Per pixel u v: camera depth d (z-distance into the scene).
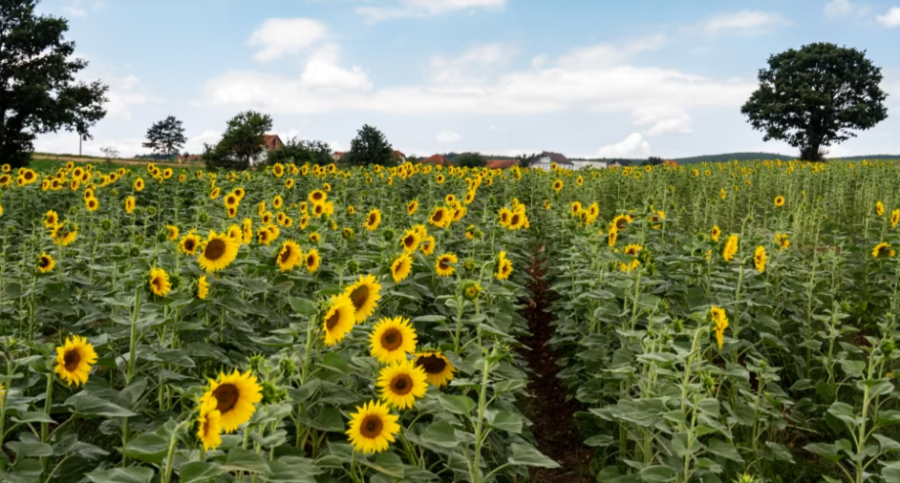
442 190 14.87
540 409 6.46
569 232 9.45
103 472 2.68
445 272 6.34
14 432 4.61
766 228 11.82
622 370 4.81
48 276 6.42
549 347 7.87
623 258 5.96
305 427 3.94
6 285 6.01
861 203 15.70
